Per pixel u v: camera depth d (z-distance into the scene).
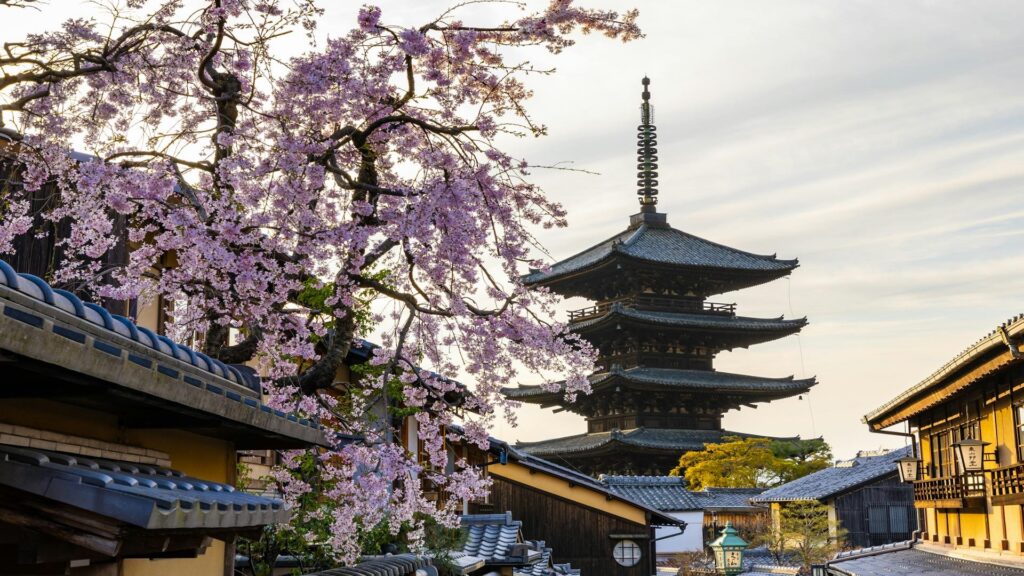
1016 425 21.64
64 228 9.77
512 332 9.94
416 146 9.95
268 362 10.09
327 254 9.28
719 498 53.28
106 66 8.17
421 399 10.40
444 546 15.16
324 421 12.84
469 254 9.63
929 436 29.23
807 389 64.06
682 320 62.59
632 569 29.61
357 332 10.91
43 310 4.42
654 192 70.25
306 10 8.64
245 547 10.71
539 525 29.70
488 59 9.50
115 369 4.61
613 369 60.47
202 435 7.57
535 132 9.41
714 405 66.06
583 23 9.41
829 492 46.47
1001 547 23.55
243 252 8.49
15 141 8.57
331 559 11.30
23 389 4.86
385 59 9.14
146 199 8.45
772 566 48.22
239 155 9.00
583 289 67.56
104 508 4.28
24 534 4.53
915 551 30.91
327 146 8.84
